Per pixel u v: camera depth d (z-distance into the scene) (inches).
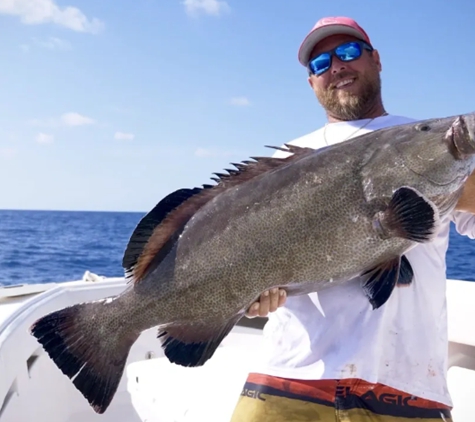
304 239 40.7
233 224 41.9
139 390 62.4
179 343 42.4
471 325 62.2
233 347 73.2
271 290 41.1
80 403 73.4
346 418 42.4
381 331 42.6
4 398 54.6
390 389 42.7
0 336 57.6
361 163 41.2
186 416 54.7
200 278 41.9
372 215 40.2
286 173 42.6
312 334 44.6
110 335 43.2
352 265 40.5
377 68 55.1
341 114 54.4
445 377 44.8
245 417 45.9
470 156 40.0
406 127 42.3
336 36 54.5
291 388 44.5
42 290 83.9
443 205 41.6
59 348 43.0
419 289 43.6
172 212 43.7
